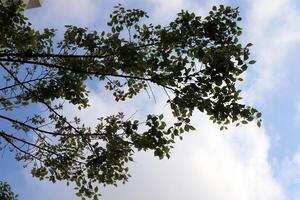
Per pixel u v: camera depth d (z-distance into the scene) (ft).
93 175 27.32
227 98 24.26
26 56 24.36
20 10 26.30
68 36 26.14
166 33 26.12
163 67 25.61
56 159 28.17
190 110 24.98
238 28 25.44
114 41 26.07
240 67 24.20
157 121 25.12
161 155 25.14
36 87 27.96
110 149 26.35
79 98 28.07
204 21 25.48
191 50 25.98
